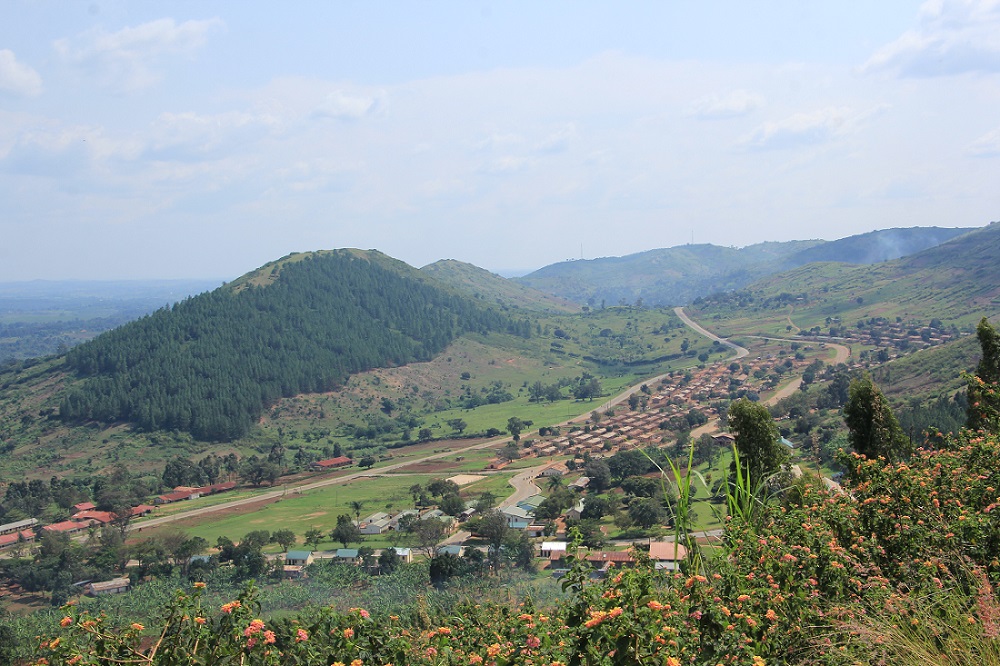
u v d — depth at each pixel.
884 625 5.86
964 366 105.19
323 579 65.00
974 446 9.61
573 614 5.35
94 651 5.02
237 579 67.19
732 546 7.30
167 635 5.18
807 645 5.96
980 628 5.61
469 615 7.38
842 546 7.45
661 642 4.87
